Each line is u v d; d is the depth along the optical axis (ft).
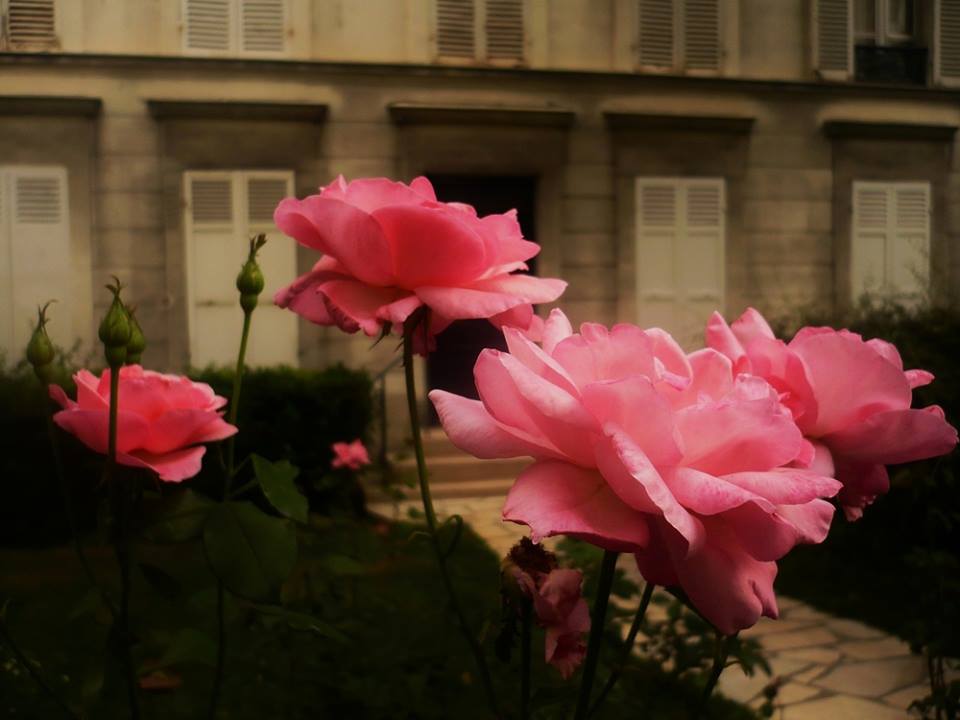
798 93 34.94
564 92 33.22
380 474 26.53
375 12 32.30
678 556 2.05
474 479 28.58
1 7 30.07
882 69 36.17
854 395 2.57
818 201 35.22
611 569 2.46
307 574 7.48
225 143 31.01
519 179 33.78
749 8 34.83
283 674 6.54
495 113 32.22
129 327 2.98
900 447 2.58
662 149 33.94
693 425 2.06
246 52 31.55
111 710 5.93
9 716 5.57
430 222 2.73
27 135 30.14
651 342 2.41
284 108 30.96
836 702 11.71
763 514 2.01
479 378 2.16
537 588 2.52
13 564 18.97
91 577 3.29
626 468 1.97
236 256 31.30
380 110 31.91
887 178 35.68
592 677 2.50
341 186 3.01
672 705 6.20
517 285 2.91
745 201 34.60
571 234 33.40
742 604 2.03
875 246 35.68
